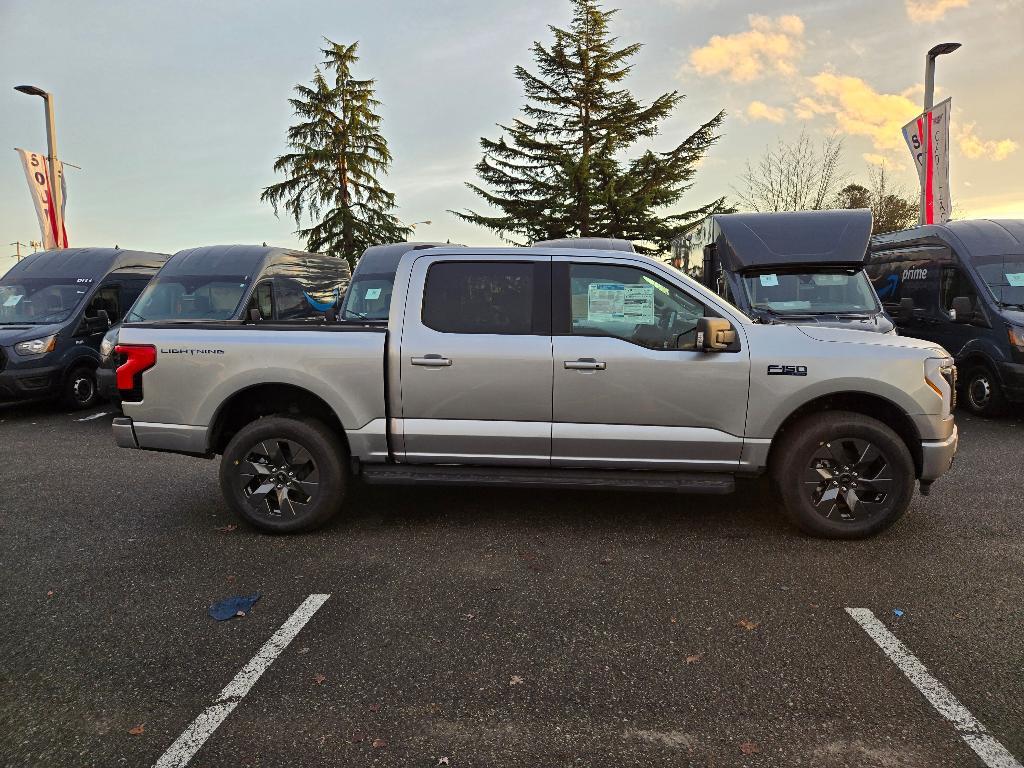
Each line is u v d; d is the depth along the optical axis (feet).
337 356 15.02
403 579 13.21
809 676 9.90
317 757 8.25
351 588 12.83
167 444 15.56
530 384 14.79
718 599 12.30
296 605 12.17
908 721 8.86
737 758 8.20
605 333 14.92
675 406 14.66
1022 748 8.34
